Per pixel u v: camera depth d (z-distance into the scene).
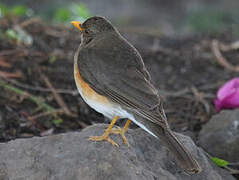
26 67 13.14
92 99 7.92
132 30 19.42
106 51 8.09
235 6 25.80
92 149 7.39
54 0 23.39
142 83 7.53
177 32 22.75
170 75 14.59
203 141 10.20
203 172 7.84
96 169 6.99
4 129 10.55
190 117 11.95
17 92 11.56
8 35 14.44
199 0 26.97
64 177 6.96
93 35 8.72
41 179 7.04
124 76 7.67
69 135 7.91
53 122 11.12
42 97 12.01
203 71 14.95
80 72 7.98
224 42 17.69
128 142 7.84
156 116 7.12
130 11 26.88
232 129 10.07
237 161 9.73
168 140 6.98
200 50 16.66
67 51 14.75
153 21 25.92
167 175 7.41
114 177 6.91
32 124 10.88
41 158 7.37
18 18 16.45
